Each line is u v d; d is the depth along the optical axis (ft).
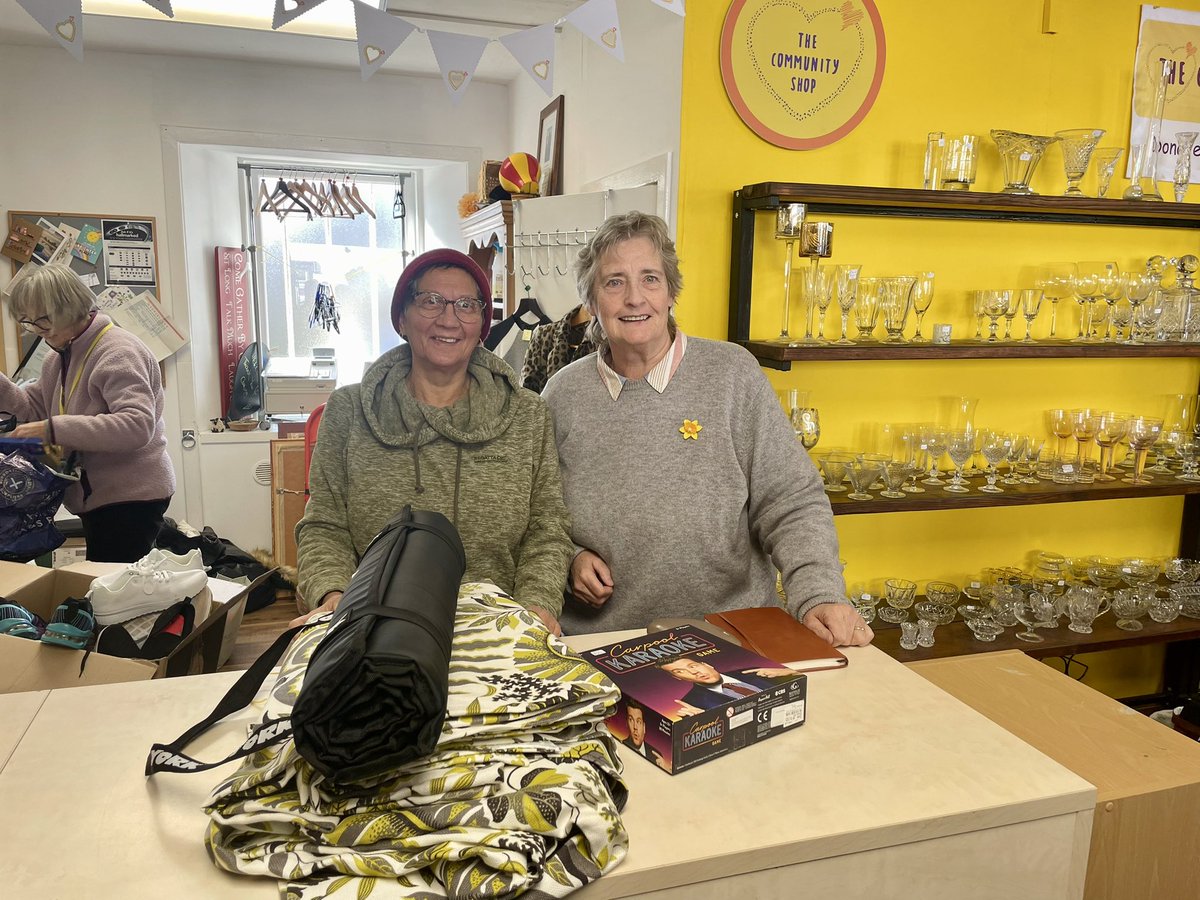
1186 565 8.84
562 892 2.35
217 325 14.96
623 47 8.57
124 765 3.02
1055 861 3.02
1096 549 9.32
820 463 7.75
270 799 2.58
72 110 13.15
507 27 10.87
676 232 7.45
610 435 5.64
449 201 15.29
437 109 14.65
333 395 5.45
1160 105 8.23
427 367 5.34
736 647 3.72
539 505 5.40
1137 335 8.21
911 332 8.13
